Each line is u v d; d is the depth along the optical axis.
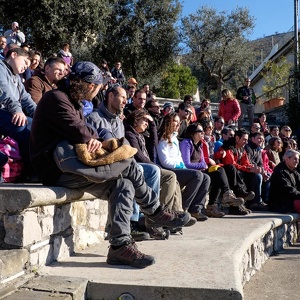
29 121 4.24
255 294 4.27
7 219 3.12
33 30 15.66
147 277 3.13
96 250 3.96
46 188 3.31
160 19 21.19
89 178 3.34
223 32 26.70
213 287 2.90
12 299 2.68
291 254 6.36
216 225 5.85
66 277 3.10
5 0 15.37
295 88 18.47
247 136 7.46
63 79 3.65
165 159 5.73
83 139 3.41
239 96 15.35
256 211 7.56
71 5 16.03
